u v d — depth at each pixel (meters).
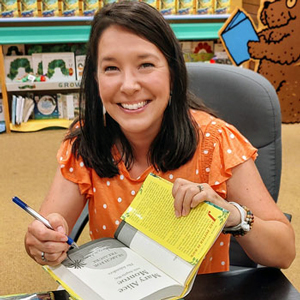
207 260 1.15
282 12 3.83
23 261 2.35
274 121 1.39
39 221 0.94
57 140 4.05
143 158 1.15
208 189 0.90
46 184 3.18
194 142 1.11
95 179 1.17
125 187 1.15
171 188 0.95
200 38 4.16
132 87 0.94
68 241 0.91
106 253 0.91
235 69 1.44
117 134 1.13
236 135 1.13
